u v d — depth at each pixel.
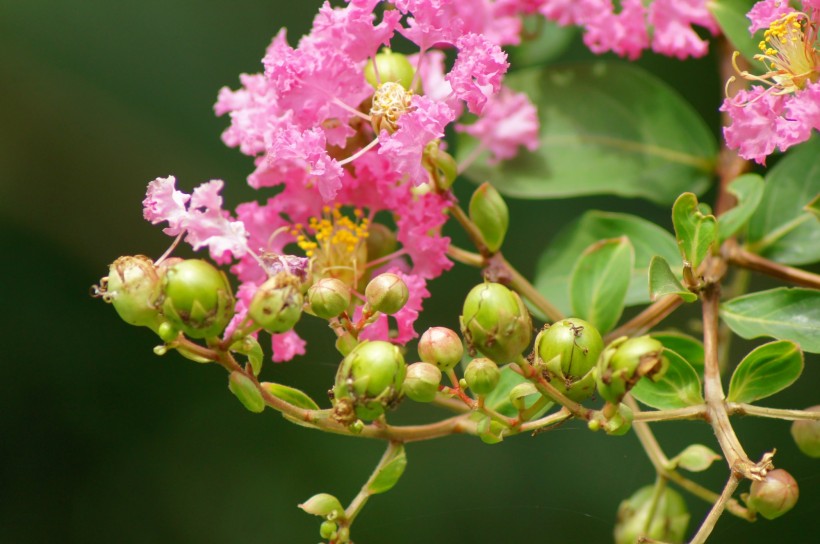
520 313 0.57
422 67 0.63
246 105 0.62
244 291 0.60
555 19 0.65
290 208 0.61
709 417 0.58
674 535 0.62
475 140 0.65
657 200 0.65
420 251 0.61
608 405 0.57
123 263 0.57
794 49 0.60
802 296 0.61
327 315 0.58
